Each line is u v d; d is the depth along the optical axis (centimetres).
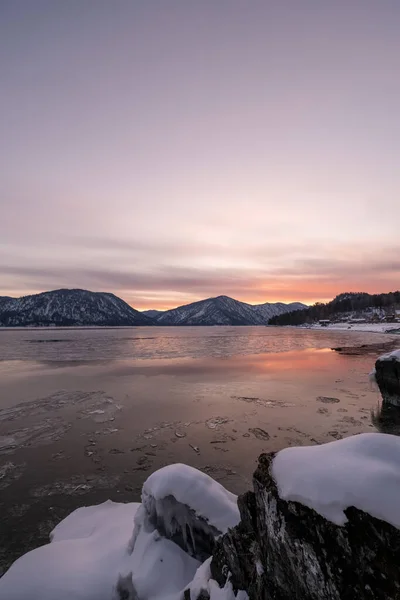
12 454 846
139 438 958
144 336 7875
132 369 2308
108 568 356
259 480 260
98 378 1945
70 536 475
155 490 380
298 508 215
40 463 790
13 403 1361
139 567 334
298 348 4081
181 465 407
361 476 208
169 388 1645
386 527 182
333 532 195
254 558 254
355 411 1212
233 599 250
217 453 844
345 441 250
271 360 2825
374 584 174
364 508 192
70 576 343
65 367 2420
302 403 1332
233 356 3209
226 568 278
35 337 7319
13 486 673
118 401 1388
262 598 228
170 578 319
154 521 379
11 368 2366
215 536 340
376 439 238
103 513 539
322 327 12194
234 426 1056
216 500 367
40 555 384
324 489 211
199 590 281
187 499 364
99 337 7350
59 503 603
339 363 2578
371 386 1662
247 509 287
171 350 3938
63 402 1373
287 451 268
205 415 1179
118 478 707
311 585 197
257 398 1424
